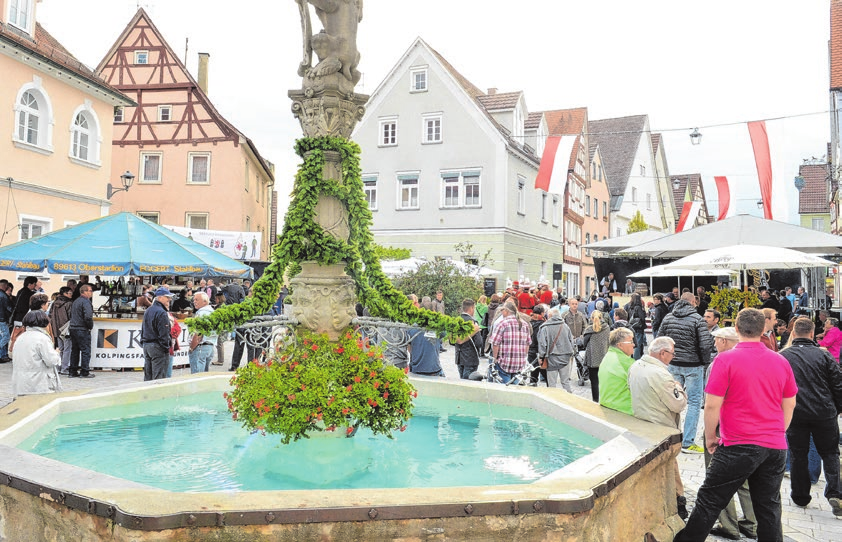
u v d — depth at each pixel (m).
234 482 4.43
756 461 4.59
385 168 32.75
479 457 5.16
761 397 4.65
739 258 10.26
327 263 5.64
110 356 13.99
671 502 4.92
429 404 7.20
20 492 3.54
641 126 56.28
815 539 5.21
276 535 3.05
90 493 3.23
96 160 22.19
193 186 32.50
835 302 23.31
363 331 5.79
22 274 18.39
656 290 25.78
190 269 14.54
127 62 32.91
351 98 5.89
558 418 6.24
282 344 5.52
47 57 18.95
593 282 47.84
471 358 10.23
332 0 5.75
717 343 6.47
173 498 3.17
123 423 6.14
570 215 41.97
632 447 4.49
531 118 36.38
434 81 31.91
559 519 3.30
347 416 5.20
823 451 5.93
